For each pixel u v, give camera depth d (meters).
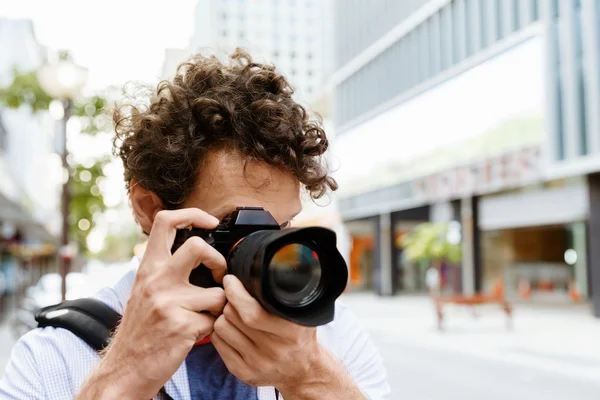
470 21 21.12
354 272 34.06
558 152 17.00
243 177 1.11
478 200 23.53
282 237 0.87
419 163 24.31
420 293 30.56
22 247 23.64
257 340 0.94
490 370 9.55
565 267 25.84
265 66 1.27
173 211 1.02
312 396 1.00
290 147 1.13
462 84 21.48
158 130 1.13
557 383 8.48
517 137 18.69
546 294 25.73
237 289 0.92
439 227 21.66
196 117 1.11
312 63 42.50
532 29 17.91
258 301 0.91
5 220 15.27
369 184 28.66
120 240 55.28
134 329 0.97
